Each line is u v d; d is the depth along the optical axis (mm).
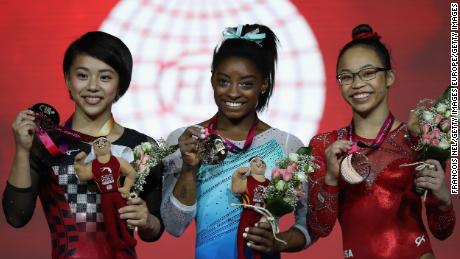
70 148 16891
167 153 16781
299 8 26844
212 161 16672
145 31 27031
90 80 16703
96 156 16312
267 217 16172
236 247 17047
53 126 16656
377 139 17141
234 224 17141
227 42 17344
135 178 16375
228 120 17516
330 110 26422
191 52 26734
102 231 16609
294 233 17219
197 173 17406
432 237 26031
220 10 26875
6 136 27719
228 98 17062
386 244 16875
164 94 26641
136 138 17281
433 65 26734
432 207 16797
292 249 17156
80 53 16766
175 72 26672
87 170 16234
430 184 16281
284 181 16125
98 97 16781
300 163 16328
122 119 26688
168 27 26953
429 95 26688
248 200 16406
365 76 17078
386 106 17406
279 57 26594
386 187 17016
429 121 16641
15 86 27812
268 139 17594
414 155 17109
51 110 16656
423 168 16453
